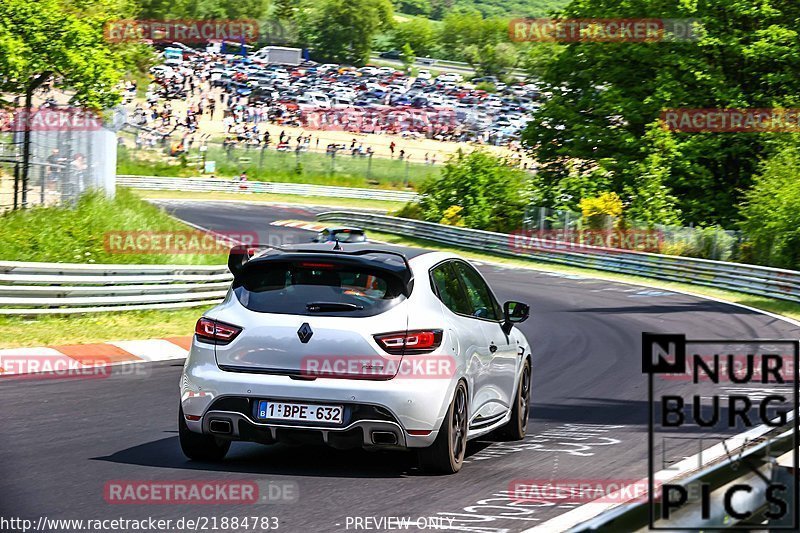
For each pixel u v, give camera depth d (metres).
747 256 137.88
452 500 24.14
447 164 192.00
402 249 29.48
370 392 25.53
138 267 66.19
